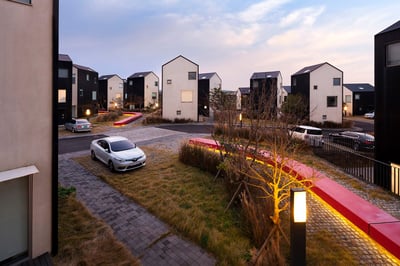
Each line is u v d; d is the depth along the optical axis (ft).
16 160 11.01
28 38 11.25
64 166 30.45
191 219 16.61
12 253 11.44
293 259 10.34
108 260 12.62
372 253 12.77
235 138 22.62
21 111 11.13
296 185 20.42
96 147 32.60
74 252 13.14
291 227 10.50
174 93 88.28
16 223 11.55
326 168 28.60
